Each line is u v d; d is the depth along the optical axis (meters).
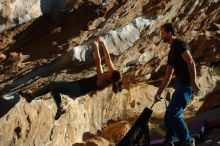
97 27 4.83
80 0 3.91
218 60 12.23
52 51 4.50
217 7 9.55
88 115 8.90
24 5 3.60
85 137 8.60
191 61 5.63
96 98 9.05
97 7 4.11
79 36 4.53
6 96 5.36
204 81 11.43
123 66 7.90
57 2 3.83
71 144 8.12
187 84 5.79
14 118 6.34
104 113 9.41
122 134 8.53
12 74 4.54
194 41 10.90
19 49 4.11
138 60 8.18
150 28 6.69
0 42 3.78
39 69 4.89
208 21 10.20
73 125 8.12
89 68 6.04
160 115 10.16
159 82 10.70
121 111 9.77
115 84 4.97
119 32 5.83
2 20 3.53
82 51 5.16
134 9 5.45
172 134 6.13
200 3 8.39
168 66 5.91
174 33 5.78
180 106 5.86
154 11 6.31
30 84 5.26
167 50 9.09
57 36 4.23
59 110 5.05
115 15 4.93
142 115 6.05
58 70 5.32
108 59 4.97
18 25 3.69
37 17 3.74
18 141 6.51
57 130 7.54
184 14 8.12
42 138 7.12
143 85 10.31
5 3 3.44
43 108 7.03
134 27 6.09
